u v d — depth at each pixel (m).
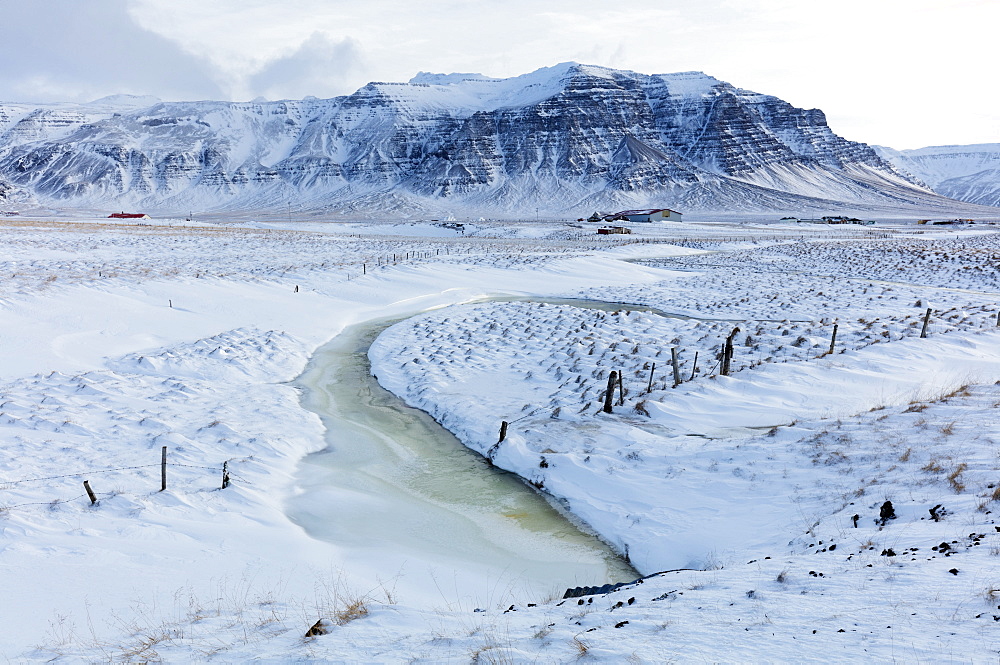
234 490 15.88
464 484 17.44
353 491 16.89
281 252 69.81
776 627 6.41
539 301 46.94
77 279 41.12
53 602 9.96
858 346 27.08
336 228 136.75
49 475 15.99
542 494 16.80
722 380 22.23
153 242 74.69
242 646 7.74
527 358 29.05
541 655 6.41
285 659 7.04
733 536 12.50
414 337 34.00
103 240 73.31
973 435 13.51
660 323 34.97
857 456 14.03
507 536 14.49
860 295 43.88
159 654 7.70
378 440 20.73
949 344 26.09
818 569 8.42
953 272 54.16
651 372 22.95
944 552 8.05
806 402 19.98
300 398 24.89
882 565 8.00
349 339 35.28
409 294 47.16
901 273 55.66
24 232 77.12
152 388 24.17
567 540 14.31
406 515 15.55
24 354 27.05
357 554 13.28
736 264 67.50
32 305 34.03
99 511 14.12
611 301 45.62
